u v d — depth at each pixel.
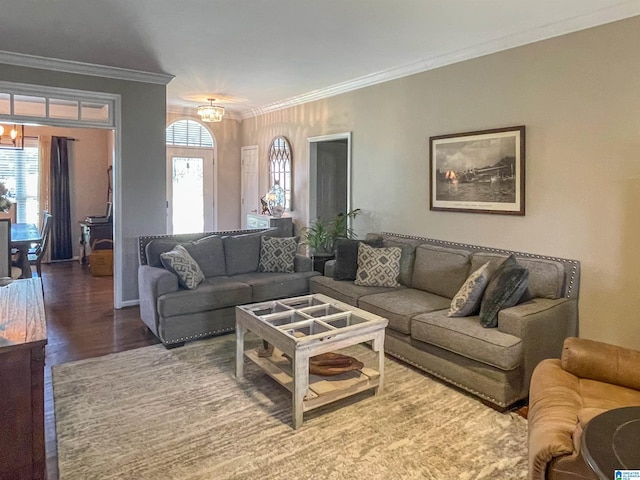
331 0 3.12
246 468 2.33
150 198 5.32
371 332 3.03
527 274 3.15
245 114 8.14
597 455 1.29
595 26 3.34
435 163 4.60
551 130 3.65
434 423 2.78
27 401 1.93
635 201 3.21
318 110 6.37
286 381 2.89
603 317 3.39
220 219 8.43
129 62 4.72
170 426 2.72
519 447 2.53
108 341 4.16
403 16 3.39
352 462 2.38
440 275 4.10
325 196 6.89
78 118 4.89
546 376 2.38
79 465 2.33
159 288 3.99
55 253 8.27
